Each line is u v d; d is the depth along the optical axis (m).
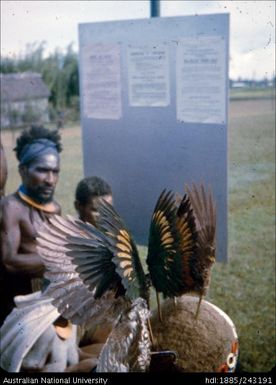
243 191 4.01
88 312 0.95
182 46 3.66
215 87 3.52
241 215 3.99
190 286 1.00
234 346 1.05
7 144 5.04
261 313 3.64
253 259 3.89
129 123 4.02
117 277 0.94
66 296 0.96
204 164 3.64
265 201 3.92
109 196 2.80
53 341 2.24
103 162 4.21
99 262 0.93
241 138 3.99
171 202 1.00
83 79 4.28
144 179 3.95
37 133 3.39
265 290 3.75
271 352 3.37
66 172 4.80
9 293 3.29
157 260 1.00
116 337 0.95
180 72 3.70
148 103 3.85
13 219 3.26
